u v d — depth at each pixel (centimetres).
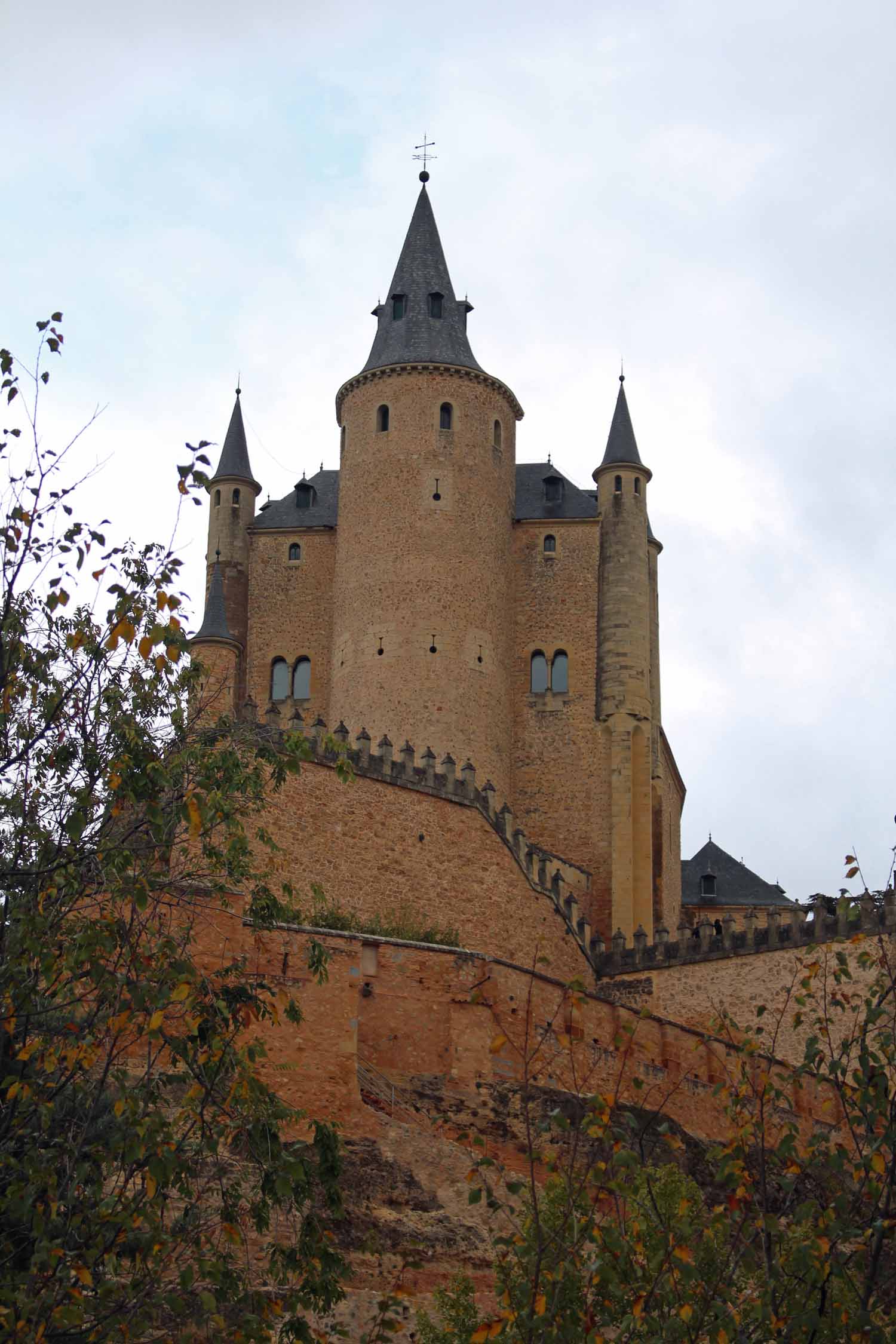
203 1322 2377
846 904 2564
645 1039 4528
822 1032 2538
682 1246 2317
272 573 7431
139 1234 2303
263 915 2859
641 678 7212
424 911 5469
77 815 2438
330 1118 3656
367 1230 3391
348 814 5350
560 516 7444
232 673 6444
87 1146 2388
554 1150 4000
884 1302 2419
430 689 6825
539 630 7300
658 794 7381
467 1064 4091
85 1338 2234
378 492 7088
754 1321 2292
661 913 7188
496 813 5828
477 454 7194
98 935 2378
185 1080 2470
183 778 2756
